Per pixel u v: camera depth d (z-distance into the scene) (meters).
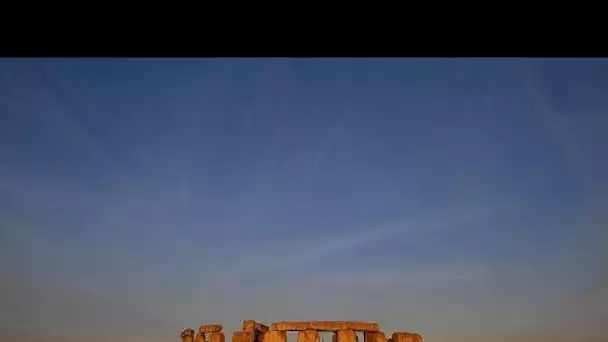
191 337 38.88
